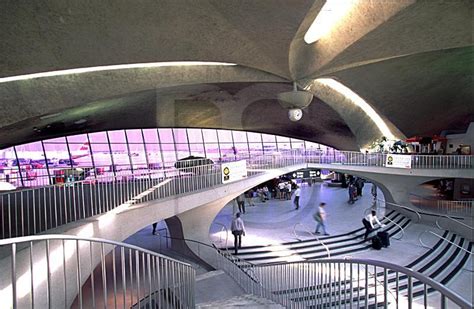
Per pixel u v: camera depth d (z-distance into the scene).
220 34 8.66
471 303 2.10
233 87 15.16
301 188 28.08
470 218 15.44
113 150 25.59
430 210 17.27
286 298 7.24
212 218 14.70
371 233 14.39
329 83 18.03
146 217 9.28
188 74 12.63
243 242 15.38
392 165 19.34
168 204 10.38
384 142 22.61
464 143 19.81
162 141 27.31
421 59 13.62
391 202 19.97
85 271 6.58
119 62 9.38
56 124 15.71
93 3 6.76
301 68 12.38
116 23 7.54
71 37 7.78
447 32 9.50
